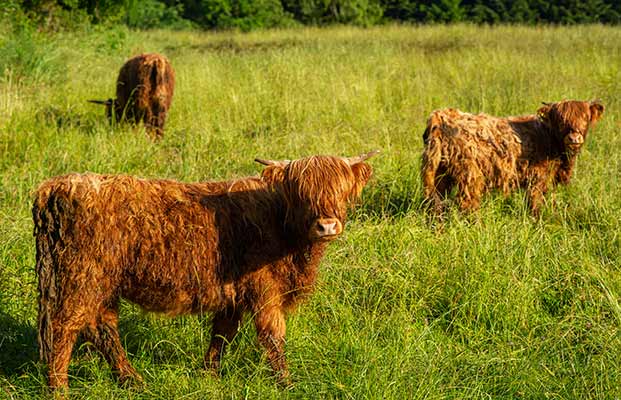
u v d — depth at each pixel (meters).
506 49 18.62
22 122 9.74
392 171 8.14
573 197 7.52
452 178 7.11
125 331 5.05
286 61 15.88
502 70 14.98
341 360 4.51
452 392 4.34
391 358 4.49
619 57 17.20
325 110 11.34
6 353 4.80
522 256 5.91
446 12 40.66
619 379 4.33
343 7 39.22
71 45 16.72
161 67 10.37
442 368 4.50
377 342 4.85
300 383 4.36
